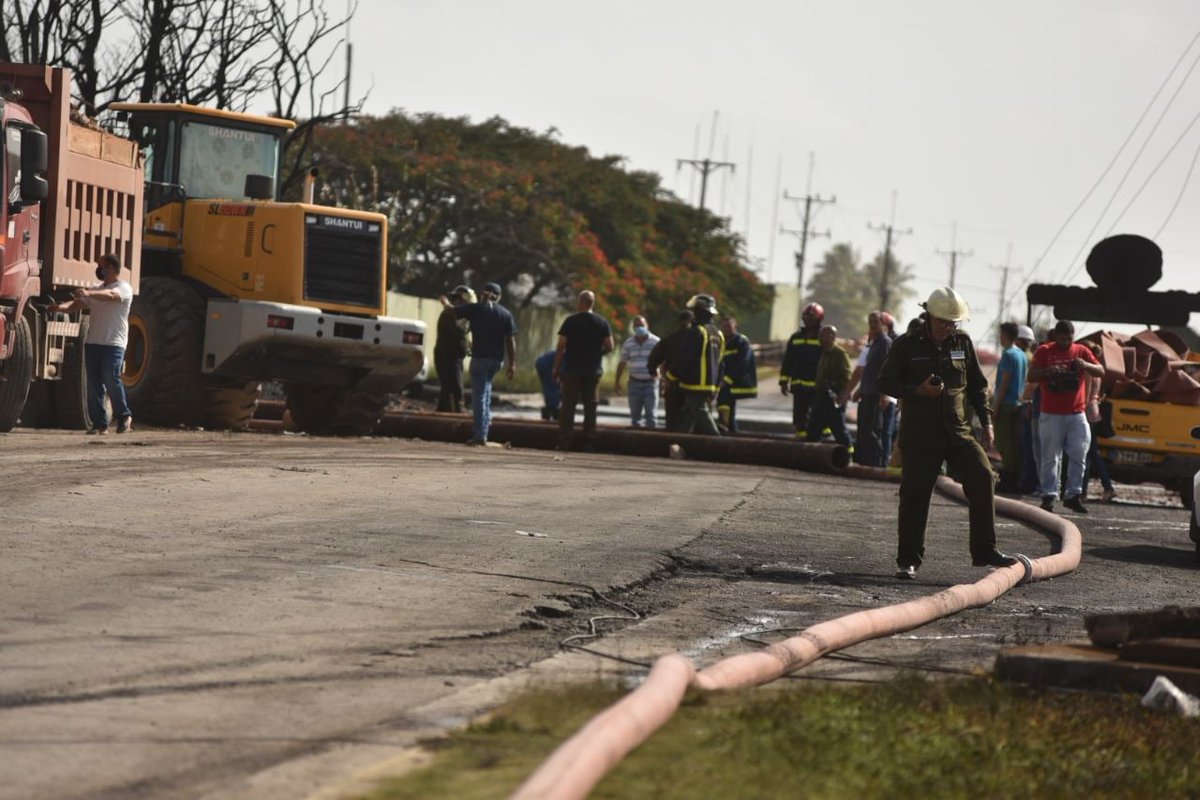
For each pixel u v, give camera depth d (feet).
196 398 160.15
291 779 39.96
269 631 59.31
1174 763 47.19
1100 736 49.65
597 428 183.11
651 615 71.72
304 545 81.41
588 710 47.50
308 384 166.50
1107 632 61.16
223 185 167.32
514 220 507.30
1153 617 60.29
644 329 219.82
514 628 64.64
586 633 65.72
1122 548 116.98
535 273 526.16
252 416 175.01
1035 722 50.52
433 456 146.20
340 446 148.66
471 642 61.05
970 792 41.34
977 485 91.15
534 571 78.89
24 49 192.13
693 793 38.93
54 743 42.14
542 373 230.07
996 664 58.95
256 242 160.66
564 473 139.95
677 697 48.24
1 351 128.67
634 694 46.14
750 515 116.57
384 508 100.48
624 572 80.84
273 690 50.14
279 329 156.87
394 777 39.78
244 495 101.30
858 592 82.84
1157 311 216.95
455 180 495.82
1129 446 174.19
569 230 509.76
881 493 148.87
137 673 50.96
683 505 119.55
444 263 513.04
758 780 40.34
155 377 158.30
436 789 38.58
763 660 56.54
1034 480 172.04
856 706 50.14
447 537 88.79
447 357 201.05
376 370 165.58
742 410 388.98
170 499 95.96
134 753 41.68
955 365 90.38
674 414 185.47
